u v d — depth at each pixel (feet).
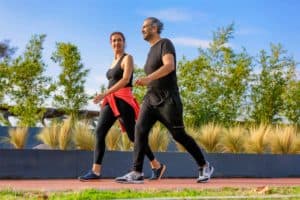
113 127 26.50
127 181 18.90
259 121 62.44
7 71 68.54
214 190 16.85
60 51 69.46
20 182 19.57
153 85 18.97
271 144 29.40
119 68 20.06
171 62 18.75
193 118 59.93
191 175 24.75
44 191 15.26
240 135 29.12
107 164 23.11
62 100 68.90
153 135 26.58
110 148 26.03
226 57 62.18
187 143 19.60
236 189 17.33
